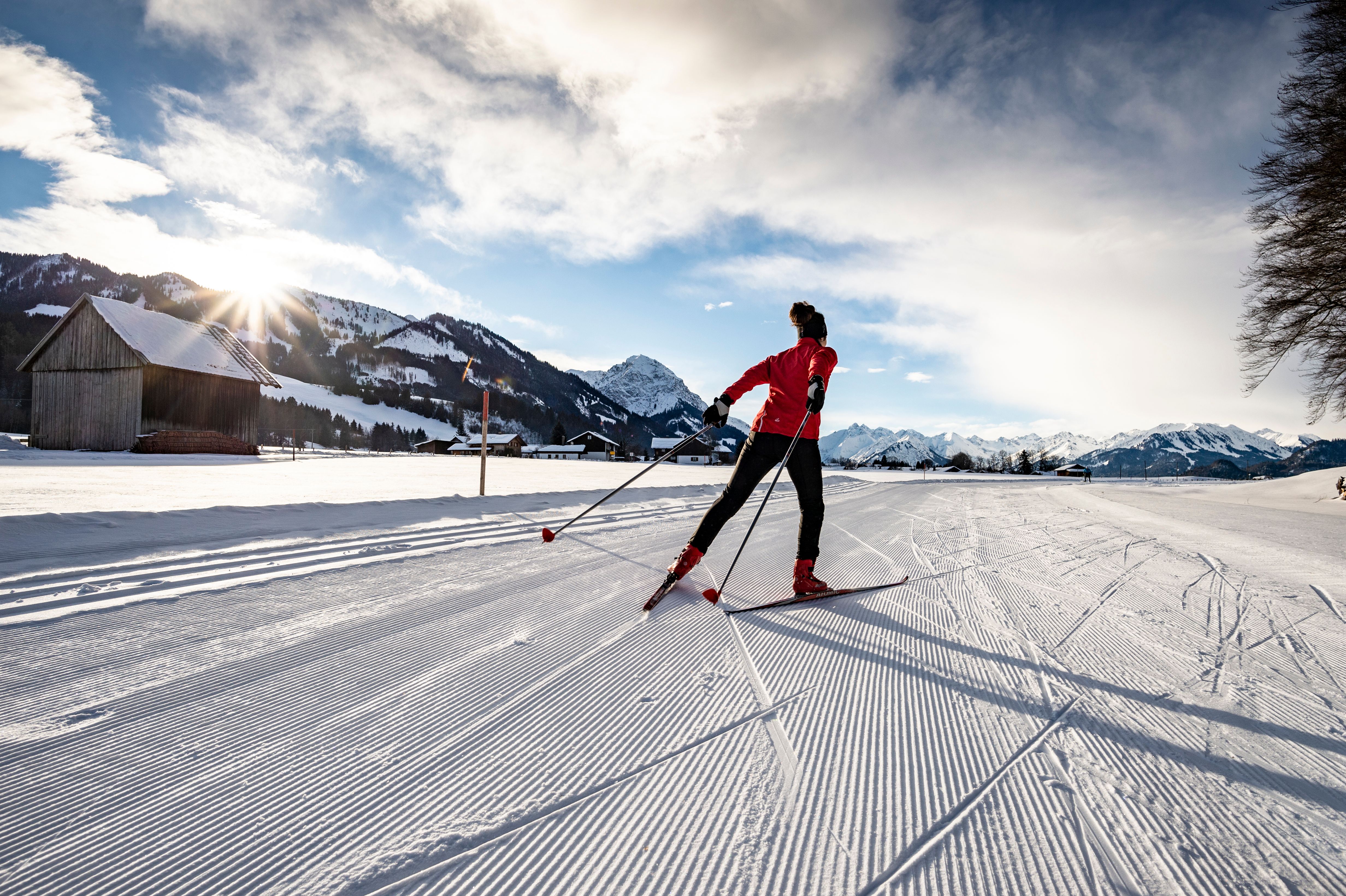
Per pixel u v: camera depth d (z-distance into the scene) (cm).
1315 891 116
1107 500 1617
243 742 151
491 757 151
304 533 413
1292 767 166
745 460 325
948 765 158
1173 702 208
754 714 182
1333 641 297
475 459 2722
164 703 168
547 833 123
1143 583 429
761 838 124
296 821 122
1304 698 217
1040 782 152
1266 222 1355
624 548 431
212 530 404
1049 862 121
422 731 161
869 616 299
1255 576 484
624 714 178
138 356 2102
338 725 162
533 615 266
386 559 353
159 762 140
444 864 112
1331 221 1247
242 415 2455
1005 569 460
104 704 165
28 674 179
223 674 189
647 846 120
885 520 762
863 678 215
